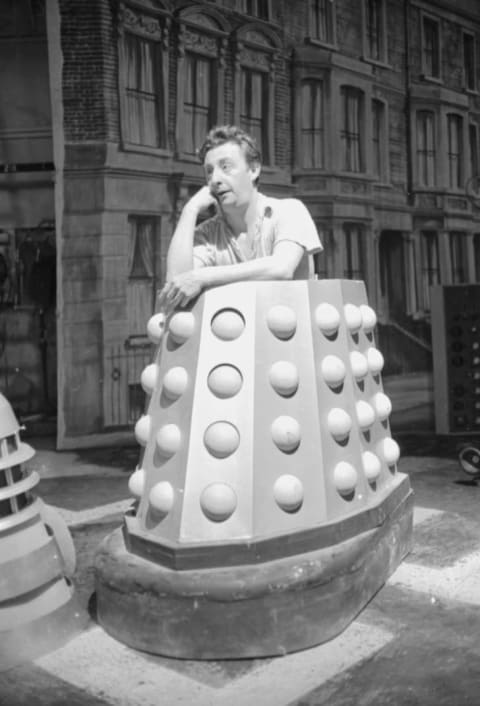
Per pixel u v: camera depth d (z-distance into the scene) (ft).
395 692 6.52
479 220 23.85
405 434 20.27
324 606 7.36
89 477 15.88
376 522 8.43
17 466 8.04
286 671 6.93
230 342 7.68
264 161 20.61
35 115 20.07
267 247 8.61
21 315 21.02
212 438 7.41
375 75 21.67
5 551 7.45
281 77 20.70
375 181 21.89
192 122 19.97
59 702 6.56
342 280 8.71
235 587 7.00
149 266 19.80
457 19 23.04
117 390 19.49
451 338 19.58
